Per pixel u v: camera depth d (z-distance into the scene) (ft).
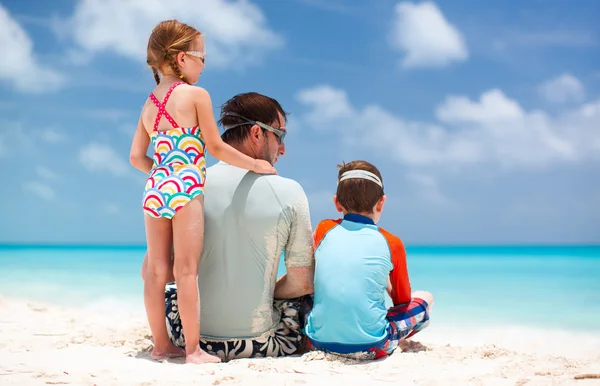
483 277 46.29
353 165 11.64
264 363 9.94
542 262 74.18
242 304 10.66
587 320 22.25
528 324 21.43
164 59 10.83
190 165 10.34
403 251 11.35
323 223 11.59
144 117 10.85
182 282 10.08
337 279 10.55
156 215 10.19
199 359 10.09
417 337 18.25
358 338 10.26
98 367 9.68
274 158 11.78
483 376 9.23
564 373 9.44
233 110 11.49
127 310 24.56
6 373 9.30
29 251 107.34
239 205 10.72
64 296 30.07
